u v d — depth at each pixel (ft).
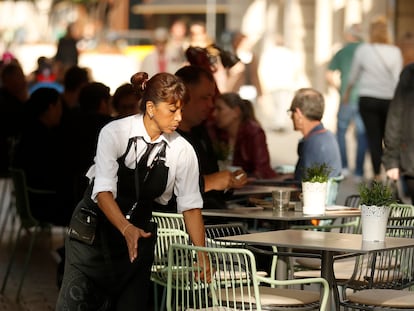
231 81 120.88
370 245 41.01
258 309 39.50
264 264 54.24
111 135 38.81
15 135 84.23
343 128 113.09
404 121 66.59
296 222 60.70
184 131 51.57
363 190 42.75
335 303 42.88
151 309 56.59
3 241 83.05
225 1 219.41
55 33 224.53
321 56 160.25
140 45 216.33
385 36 102.17
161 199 40.78
